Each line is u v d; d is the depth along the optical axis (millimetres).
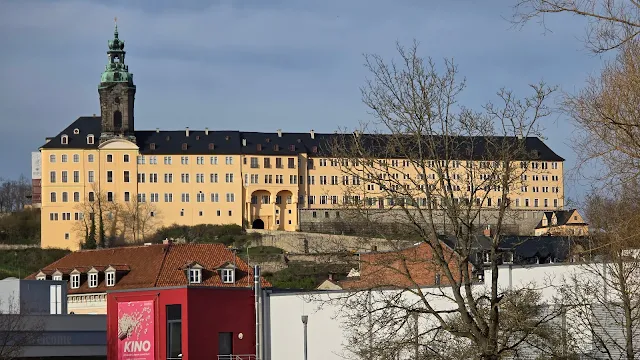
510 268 77812
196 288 111188
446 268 59781
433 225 60719
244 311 113688
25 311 117875
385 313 65875
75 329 122312
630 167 49469
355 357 92000
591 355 65750
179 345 111438
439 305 83375
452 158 61719
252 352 113625
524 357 68125
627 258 62812
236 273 133375
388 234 64125
